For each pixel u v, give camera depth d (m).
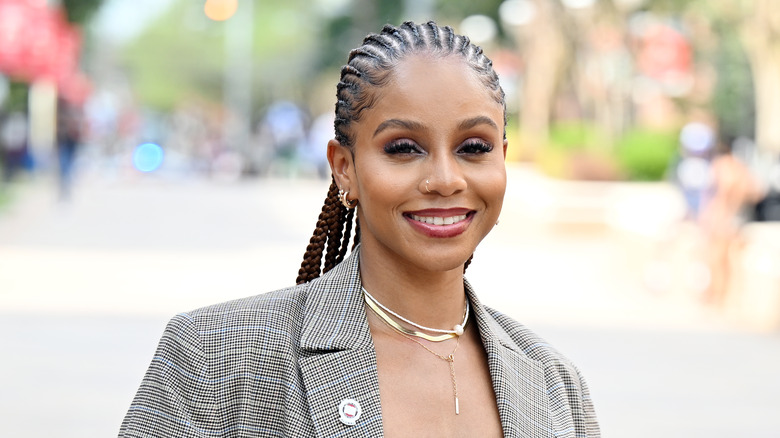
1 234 22.34
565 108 40.59
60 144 29.84
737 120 38.38
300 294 2.75
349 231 3.10
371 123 2.59
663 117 42.78
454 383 2.68
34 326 12.23
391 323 2.71
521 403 2.72
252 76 86.25
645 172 31.09
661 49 31.69
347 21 61.69
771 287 13.95
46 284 15.59
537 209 26.66
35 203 30.00
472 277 18.19
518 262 20.64
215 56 97.00
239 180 49.69
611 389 10.33
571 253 22.52
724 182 15.51
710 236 15.59
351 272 2.76
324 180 49.25
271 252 20.69
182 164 53.03
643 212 20.42
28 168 36.09
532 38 36.28
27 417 8.47
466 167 2.60
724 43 35.94
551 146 33.06
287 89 86.50
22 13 30.39
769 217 19.28
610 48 33.41
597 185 28.58
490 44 42.91
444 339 2.74
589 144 33.00
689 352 12.27
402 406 2.62
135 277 16.58
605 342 12.68
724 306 15.40
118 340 11.62
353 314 2.69
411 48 2.60
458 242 2.61
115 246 21.08
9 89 34.25
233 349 2.61
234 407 2.58
